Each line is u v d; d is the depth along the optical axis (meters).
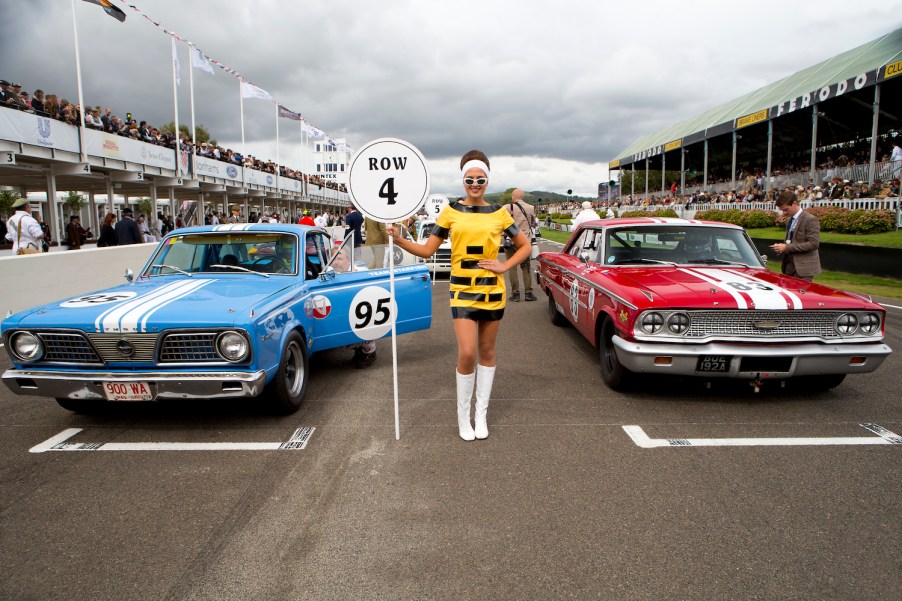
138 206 37.22
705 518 2.76
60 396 3.68
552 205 60.00
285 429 3.96
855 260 12.66
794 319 4.15
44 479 3.23
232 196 34.53
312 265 5.08
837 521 2.72
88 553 2.51
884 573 2.32
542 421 4.08
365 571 2.37
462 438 3.76
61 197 35.78
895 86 19.08
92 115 17.67
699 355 4.05
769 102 23.09
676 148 30.59
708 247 5.62
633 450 3.57
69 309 3.80
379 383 5.06
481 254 3.55
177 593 2.24
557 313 7.42
